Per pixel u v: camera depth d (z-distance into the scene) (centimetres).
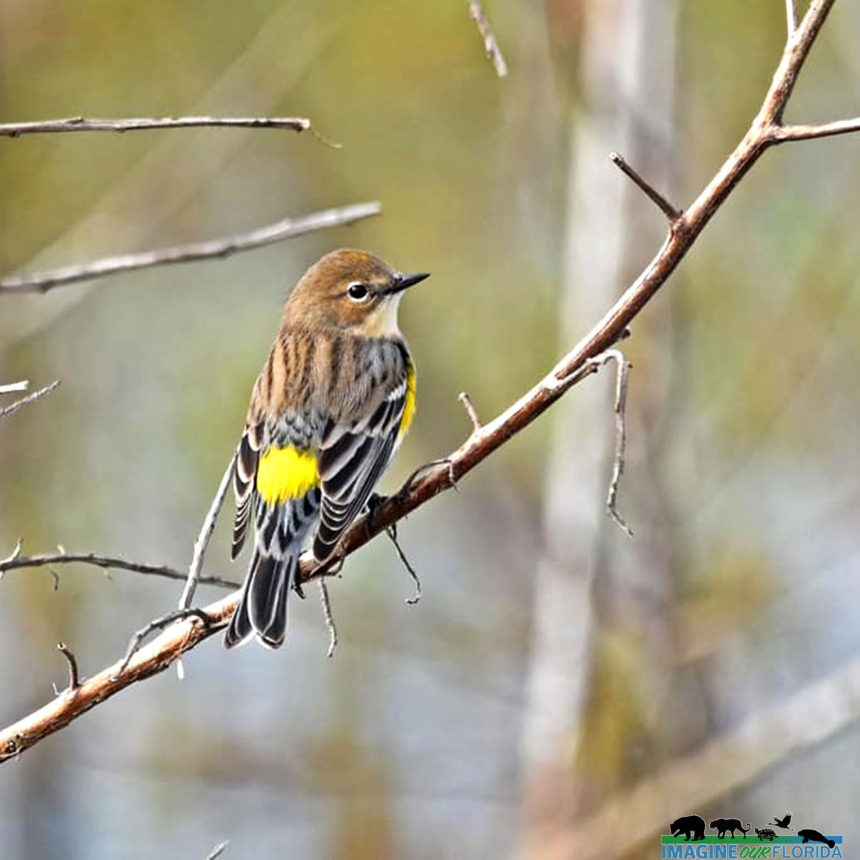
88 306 1566
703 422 1577
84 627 1534
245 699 1575
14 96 1591
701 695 1431
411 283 1035
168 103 1631
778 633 1487
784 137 659
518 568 1612
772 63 1596
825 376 1592
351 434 942
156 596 1523
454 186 1650
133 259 839
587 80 1448
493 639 1585
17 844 1538
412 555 1609
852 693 1302
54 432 1545
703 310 1589
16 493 1520
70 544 1523
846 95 1580
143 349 1575
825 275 1581
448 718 1579
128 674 695
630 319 689
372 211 870
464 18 1609
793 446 1580
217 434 1541
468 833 1542
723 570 1493
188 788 1566
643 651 1410
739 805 1400
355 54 1636
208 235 1636
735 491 1559
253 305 1619
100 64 1620
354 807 1547
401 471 1592
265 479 918
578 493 1417
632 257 1420
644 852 1367
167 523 1538
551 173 1569
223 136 1548
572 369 696
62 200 1602
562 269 1608
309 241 1652
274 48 1550
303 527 888
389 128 1659
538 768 1419
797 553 1523
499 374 1614
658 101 1427
